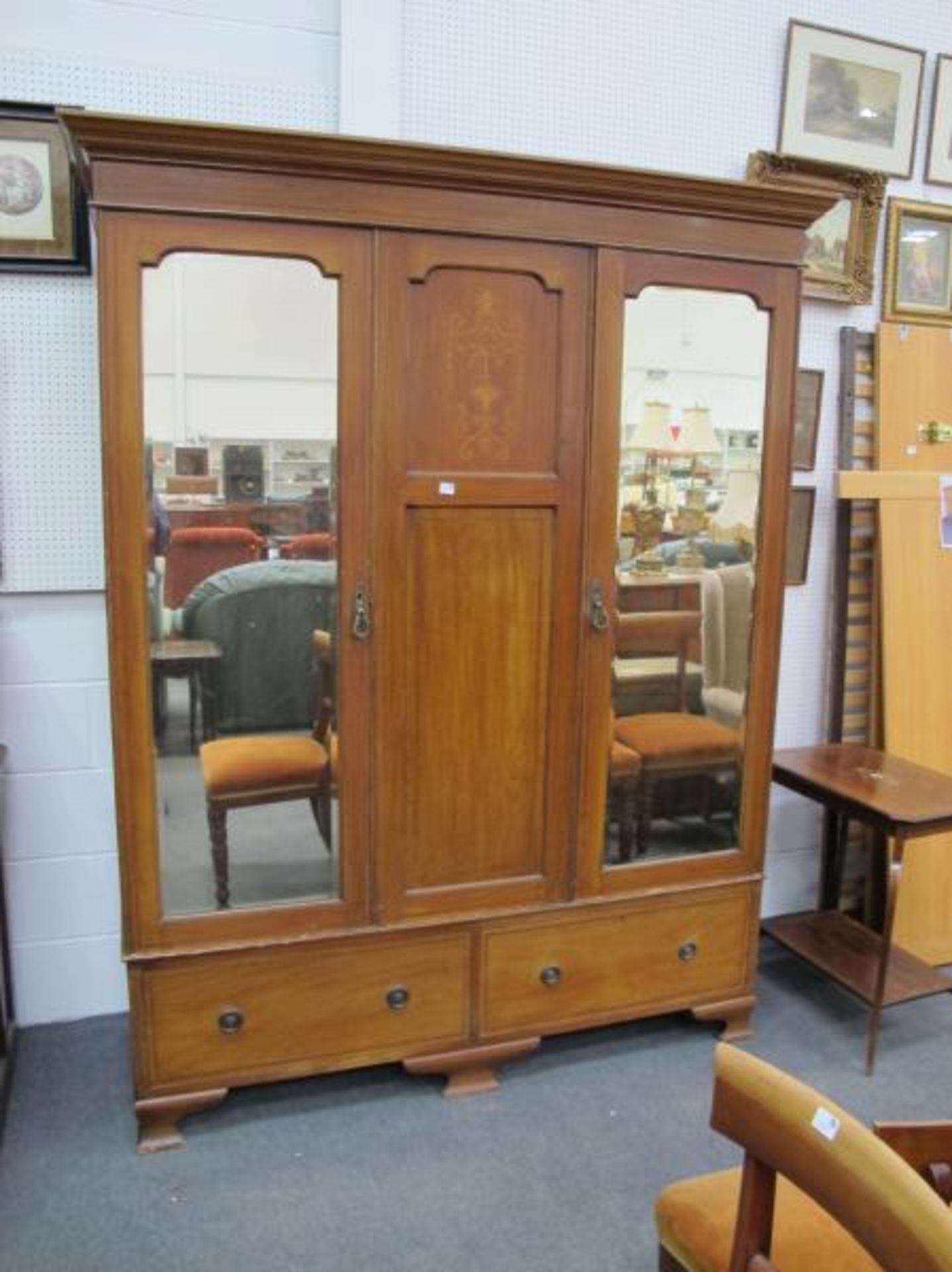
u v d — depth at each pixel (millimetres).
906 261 2770
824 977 2650
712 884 2252
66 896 2346
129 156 1654
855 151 2666
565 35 2361
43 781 2289
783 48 2557
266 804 1935
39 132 2053
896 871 2199
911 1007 2541
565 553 2006
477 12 2279
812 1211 1298
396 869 2004
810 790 2420
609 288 1938
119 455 1738
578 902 2143
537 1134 2023
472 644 1978
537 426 1947
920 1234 903
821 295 2654
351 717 1931
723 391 2070
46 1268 1661
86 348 2146
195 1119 2033
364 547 1881
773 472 2129
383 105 2223
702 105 2510
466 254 1842
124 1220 1771
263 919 1938
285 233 1746
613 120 2434
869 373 2773
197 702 1873
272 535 1853
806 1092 1043
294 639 1903
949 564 2797
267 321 1777
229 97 2166
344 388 1821
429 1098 2125
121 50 2094
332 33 2211
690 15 2463
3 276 2086
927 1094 2186
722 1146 1998
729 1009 2340
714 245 2002
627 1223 1789
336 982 2004
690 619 2143
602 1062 2271
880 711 2781
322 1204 1818
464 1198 1839
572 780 2092
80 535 2211
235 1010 1951
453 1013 2100
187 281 1733
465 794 2025
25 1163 1908
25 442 2150
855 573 2830
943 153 2775
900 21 2670
